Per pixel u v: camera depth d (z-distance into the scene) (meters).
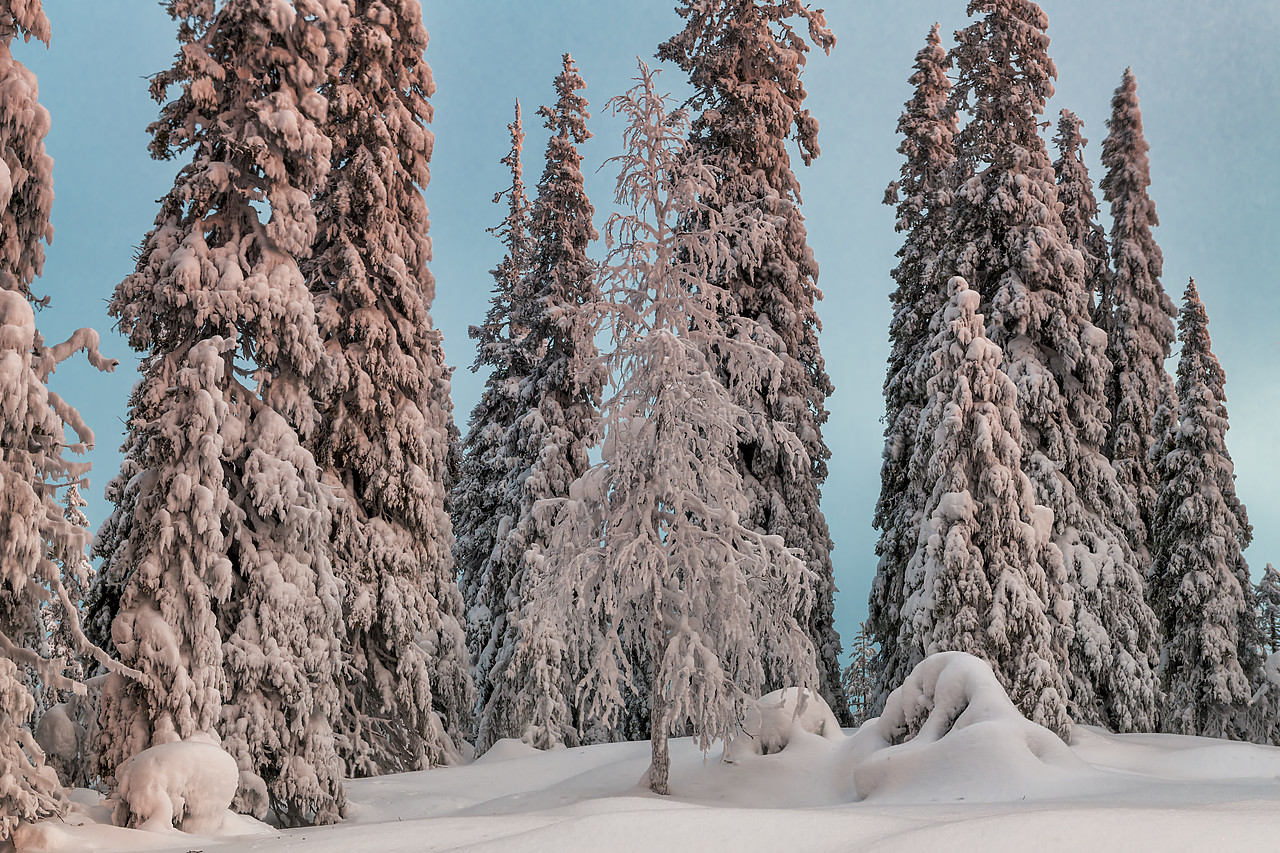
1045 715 19.98
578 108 31.34
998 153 26.53
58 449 11.82
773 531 26.48
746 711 17.20
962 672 16.72
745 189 28.55
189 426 14.80
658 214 17.91
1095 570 23.89
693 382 17.14
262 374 16.61
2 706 10.71
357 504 21.30
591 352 17.91
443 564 23.97
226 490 15.18
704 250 18.08
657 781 16.14
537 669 25.14
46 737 14.03
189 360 15.12
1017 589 20.59
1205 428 28.84
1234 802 10.06
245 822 13.36
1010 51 27.19
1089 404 25.78
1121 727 23.50
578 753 21.88
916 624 21.62
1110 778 14.02
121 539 16.14
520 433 29.52
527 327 32.50
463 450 32.88
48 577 11.22
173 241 16.34
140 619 14.16
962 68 27.98
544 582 17.06
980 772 14.34
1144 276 31.39
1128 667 23.52
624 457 16.78
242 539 15.84
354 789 18.81
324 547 17.30
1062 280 25.80
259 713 15.68
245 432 16.52
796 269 28.72
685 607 16.38
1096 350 25.72
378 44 22.22
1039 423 24.88
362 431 21.17
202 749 13.02
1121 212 32.25
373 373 21.12
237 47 16.97
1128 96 32.91
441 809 17.47
